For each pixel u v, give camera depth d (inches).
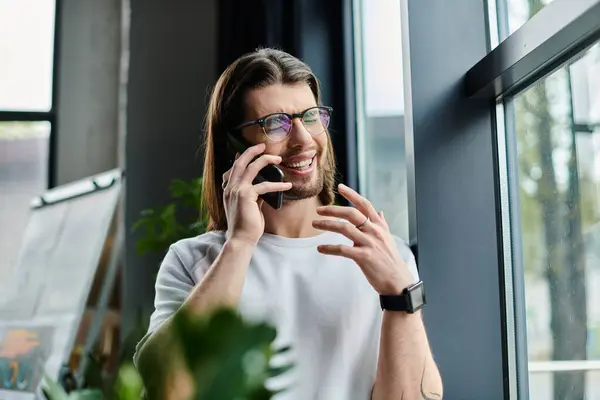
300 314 57.1
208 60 172.1
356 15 117.0
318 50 119.6
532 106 63.9
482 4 71.8
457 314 67.2
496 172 69.1
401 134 89.4
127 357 23.1
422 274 67.1
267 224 61.7
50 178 172.7
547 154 61.6
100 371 20.5
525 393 66.3
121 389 18.9
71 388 41.8
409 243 69.9
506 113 69.2
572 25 48.9
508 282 67.9
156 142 168.7
